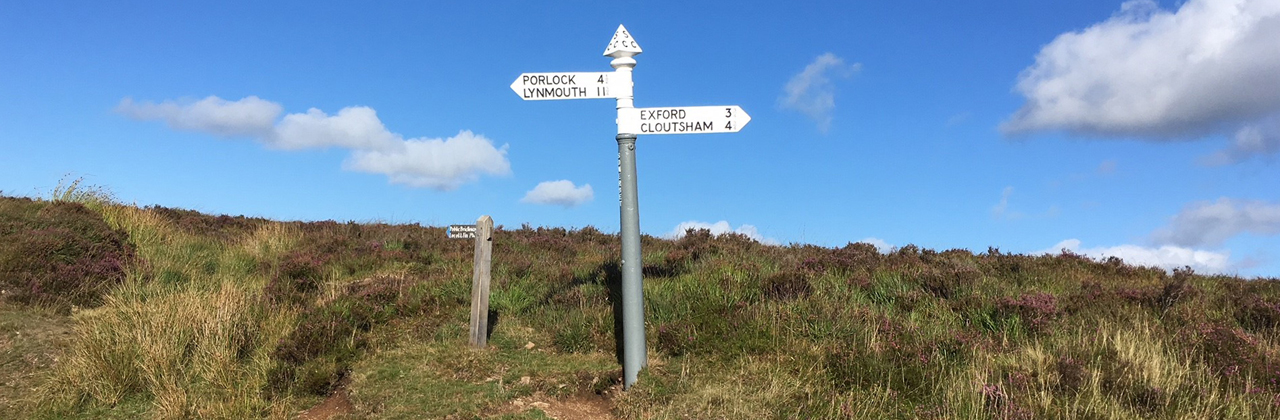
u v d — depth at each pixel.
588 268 10.17
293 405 6.34
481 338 7.30
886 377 6.45
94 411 6.27
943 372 6.41
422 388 6.30
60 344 7.27
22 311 7.88
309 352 7.11
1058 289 9.01
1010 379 6.13
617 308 8.07
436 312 8.37
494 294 8.69
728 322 7.34
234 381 6.73
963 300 8.06
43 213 10.39
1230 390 5.91
